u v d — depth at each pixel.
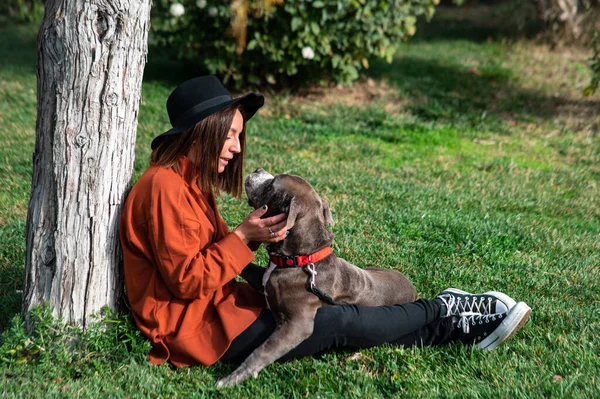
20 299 3.98
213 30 9.16
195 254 3.17
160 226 3.14
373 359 3.51
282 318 3.36
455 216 5.88
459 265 4.91
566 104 10.02
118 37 3.14
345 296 3.55
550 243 5.40
